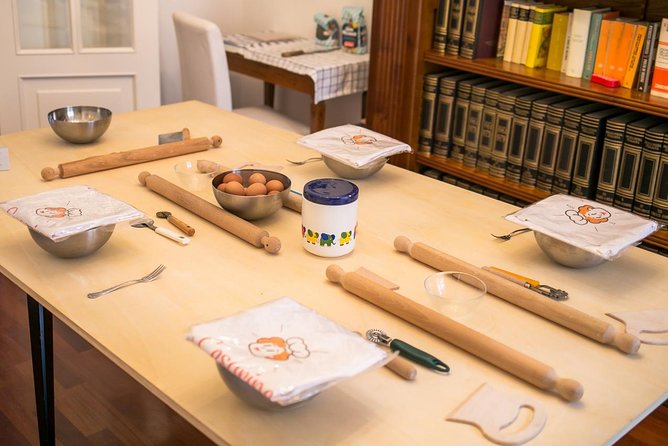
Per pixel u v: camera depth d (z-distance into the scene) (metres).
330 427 1.23
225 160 2.30
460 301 1.52
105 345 1.41
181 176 2.08
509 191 3.18
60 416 2.40
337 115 4.42
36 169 2.18
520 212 1.82
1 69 3.73
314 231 1.75
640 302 1.64
